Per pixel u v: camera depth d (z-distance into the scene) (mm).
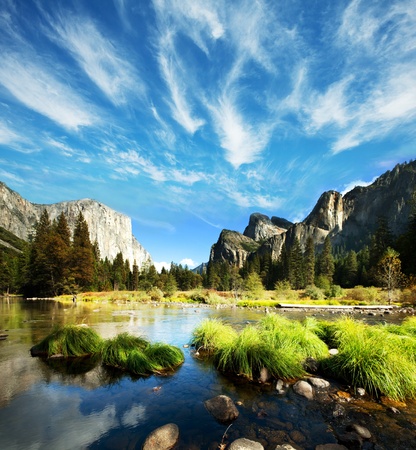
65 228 55031
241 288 56344
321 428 4293
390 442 3898
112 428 4215
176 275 95375
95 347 8523
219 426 4340
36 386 5867
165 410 4871
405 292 33312
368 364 5973
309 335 8594
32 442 3787
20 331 12344
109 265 94438
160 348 7676
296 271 81812
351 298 38812
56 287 46719
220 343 8633
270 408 4988
